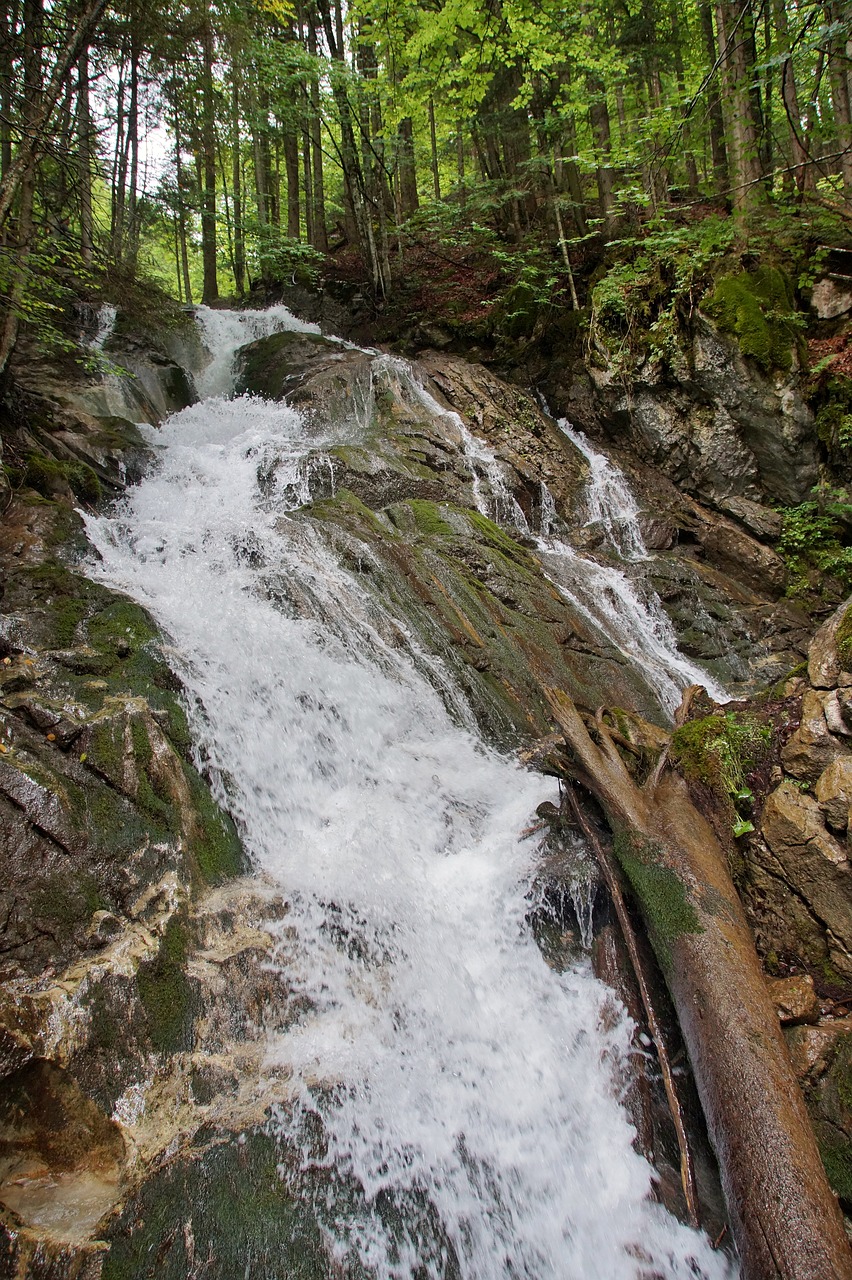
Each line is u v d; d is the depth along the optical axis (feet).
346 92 42.19
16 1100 9.09
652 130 33.68
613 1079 11.55
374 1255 9.39
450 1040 12.07
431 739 19.34
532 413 38.83
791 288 34.04
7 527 19.13
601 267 41.78
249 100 43.24
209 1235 8.86
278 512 26.37
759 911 12.69
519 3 37.55
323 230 57.31
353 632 20.74
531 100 44.50
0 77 21.75
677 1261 9.52
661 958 11.91
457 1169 10.52
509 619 24.22
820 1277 7.83
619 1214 10.12
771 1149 8.93
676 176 47.06
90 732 13.33
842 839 11.94
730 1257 9.27
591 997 12.84
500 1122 11.10
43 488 21.81
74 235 27.58
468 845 16.12
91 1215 8.50
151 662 16.10
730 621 30.07
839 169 37.22
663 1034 11.73
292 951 12.36
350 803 16.39
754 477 34.24
